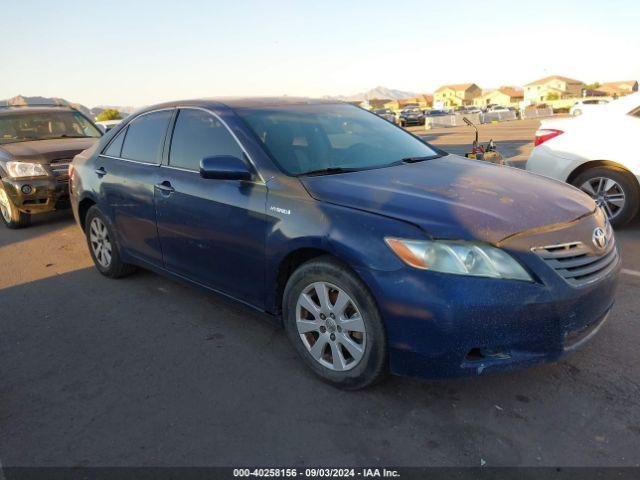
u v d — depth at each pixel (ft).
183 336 12.26
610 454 7.79
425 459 7.88
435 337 8.16
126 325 13.02
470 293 7.97
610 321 11.80
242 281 11.19
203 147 12.27
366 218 8.87
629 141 18.33
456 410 8.99
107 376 10.68
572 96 433.89
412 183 10.14
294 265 10.37
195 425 8.94
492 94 467.11
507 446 8.07
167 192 12.67
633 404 8.90
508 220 8.61
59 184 23.29
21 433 9.00
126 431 8.88
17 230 24.43
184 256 12.68
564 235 8.75
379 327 8.72
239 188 10.92
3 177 22.99
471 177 10.73
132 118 15.19
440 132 92.07
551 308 8.21
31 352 11.90
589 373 9.85
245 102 12.98
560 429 8.38
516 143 56.39
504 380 9.78
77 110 29.55
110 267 16.06
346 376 9.46
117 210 14.76
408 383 9.82
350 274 8.96
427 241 8.23
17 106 28.68
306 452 8.16
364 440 8.36
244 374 10.47
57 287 16.03
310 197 9.78
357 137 12.78
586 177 19.42
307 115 12.96
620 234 18.72
